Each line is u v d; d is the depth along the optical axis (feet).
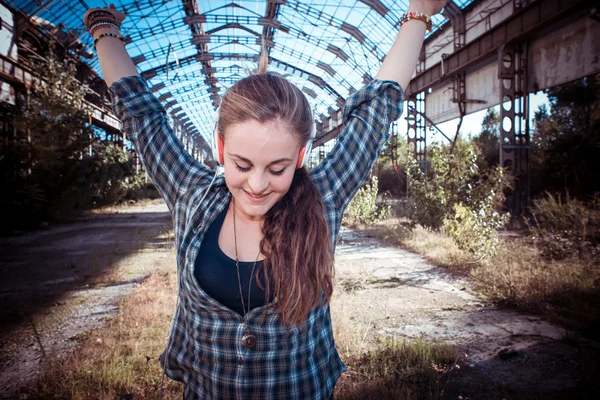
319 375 3.38
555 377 9.73
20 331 13.12
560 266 18.53
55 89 49.37
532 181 55.62
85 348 11.44
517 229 34.96
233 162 2.71
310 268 3.09
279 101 2.55
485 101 51.03
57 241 32.48
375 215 42.70
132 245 29.66
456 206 22.84
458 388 9.38
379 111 3.79
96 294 17.30
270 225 3.08
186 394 3.43
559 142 53.06
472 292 16.90
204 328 3.10
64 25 58.34
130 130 3.59
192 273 3.06
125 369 10.06
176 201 3.44
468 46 48.88
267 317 3.07
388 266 22.36
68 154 48.26
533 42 41.83
